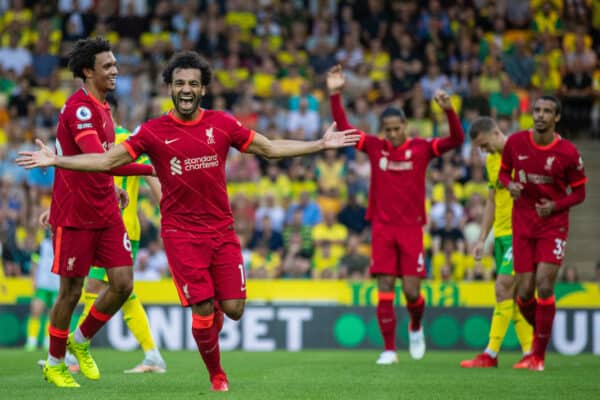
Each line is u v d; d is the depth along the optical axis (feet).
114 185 67.87
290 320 130.52
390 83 188.65
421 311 95.20
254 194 173.68
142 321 80.79
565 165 81.05
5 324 131.44
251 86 190.90
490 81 190.70
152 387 64.85
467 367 88.17
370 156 94.02
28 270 156.15
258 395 58.90
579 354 122.52
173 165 59.77
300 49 203.31
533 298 87.15
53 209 66.08
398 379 72.95
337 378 73.92
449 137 92.02
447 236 154.10
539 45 197.77
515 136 82.89
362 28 202.90
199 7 209.87
